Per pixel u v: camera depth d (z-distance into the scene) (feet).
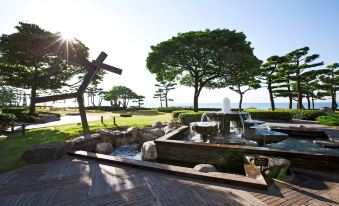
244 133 31.27
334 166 17.01
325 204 11.69
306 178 15.61
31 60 66.85
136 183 14.78
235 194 12.86
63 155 22.56
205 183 14.56
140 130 38.52
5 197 13.00
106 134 32.83
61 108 194.70
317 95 127.44
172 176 16.01
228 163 20.48
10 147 26.02
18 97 222.07
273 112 61.67
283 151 18.66
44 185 14.78
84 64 35.68
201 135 30.78
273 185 14.23
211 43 64.49
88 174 16.85
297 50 91.09
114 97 200.34
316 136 32.50
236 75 71.36
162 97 204.13
